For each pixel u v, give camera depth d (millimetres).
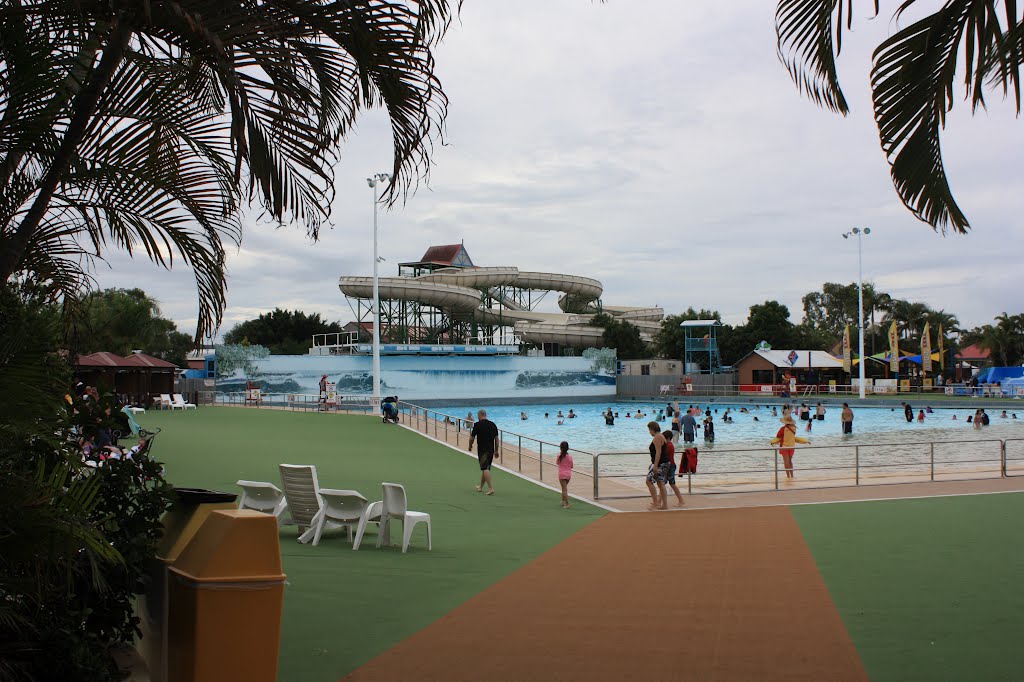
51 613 3869
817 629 6379
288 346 85375
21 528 3164
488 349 70500
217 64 3852
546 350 83000
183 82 4230
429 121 4312
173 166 4312
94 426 4426
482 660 5547
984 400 56969
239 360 61250
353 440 24750
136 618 4441
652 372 82812
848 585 7945
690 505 14562
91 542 3291
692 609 7000
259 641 3916
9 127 3639
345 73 4172
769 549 9969
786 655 5699
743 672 5324
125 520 4340
